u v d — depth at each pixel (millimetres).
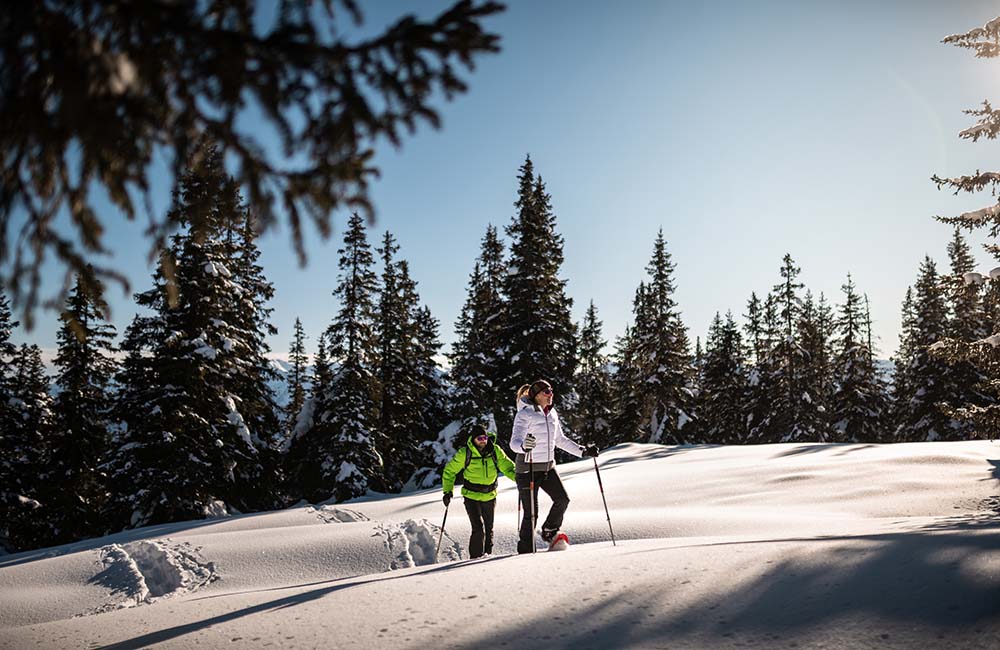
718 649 3199
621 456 20234
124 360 21312
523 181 30375
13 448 25516
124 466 20688
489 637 3562
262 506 24344
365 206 2479
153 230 2590
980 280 13875
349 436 26641
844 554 4422
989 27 12852
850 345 39906
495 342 30188
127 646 4047
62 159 2328
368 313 28719
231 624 4258
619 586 4293
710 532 8797
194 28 1963
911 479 11461
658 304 37094
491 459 7332
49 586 8188
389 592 4668
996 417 13898
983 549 4062
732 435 44406
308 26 2051
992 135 13172
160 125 2201
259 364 25281
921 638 3070
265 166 2320
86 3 1917
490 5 2256
